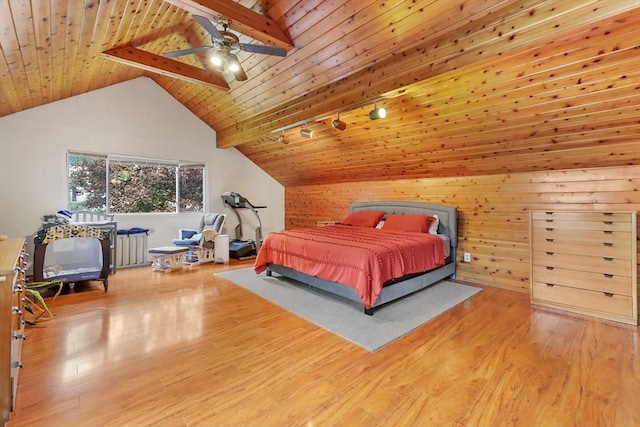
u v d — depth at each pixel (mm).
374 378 1982
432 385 1901
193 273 4746
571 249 3092
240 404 1729
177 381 1940
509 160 3750
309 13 2895
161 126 5688
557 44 2330
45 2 2109
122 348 2354
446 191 4629
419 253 3613
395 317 2975
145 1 2832
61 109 4680
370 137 4457
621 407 1675
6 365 1530
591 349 2332
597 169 3295
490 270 4148
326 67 3467
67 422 1568
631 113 2619
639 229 3039
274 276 4535
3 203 4285
